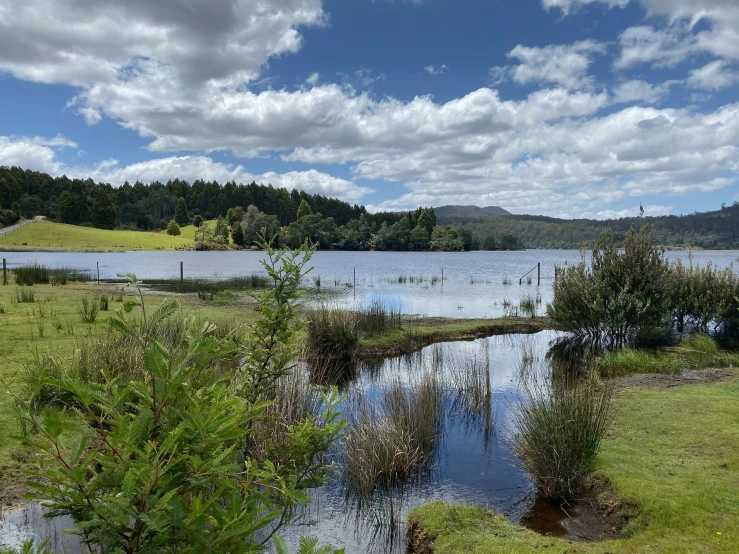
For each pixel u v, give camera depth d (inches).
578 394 234.1
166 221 5502.0
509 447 249.0
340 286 1138.0
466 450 247.1
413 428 248.4
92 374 245.0
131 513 54.7
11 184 4658.0
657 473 196.4
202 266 1882.4
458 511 178.9
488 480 214.8
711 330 533.0
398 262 2469.2
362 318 526.6
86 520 61.8
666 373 369.4
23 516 168.4
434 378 316.2
